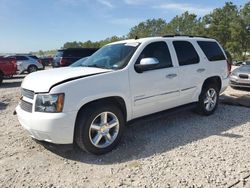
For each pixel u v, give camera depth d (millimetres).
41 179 3756
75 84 4180
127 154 4492
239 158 4273
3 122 6359
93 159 4340
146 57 5113
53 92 4059
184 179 3688
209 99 6570
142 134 5387
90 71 4676
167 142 4965
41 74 4773
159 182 3625
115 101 4754
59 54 16906
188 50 6047
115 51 5355
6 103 8531
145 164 4133
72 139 4215
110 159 4336
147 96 5070
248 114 6797
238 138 5137
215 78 6648
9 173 3918
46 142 4582
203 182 3607
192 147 4727
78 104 4164
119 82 4637
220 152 4504
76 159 4348
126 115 4840
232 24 51250
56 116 4023
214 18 54250
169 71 5438
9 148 4770
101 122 4473
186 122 6113
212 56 6633
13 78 19062
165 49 5559
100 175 3846
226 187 3488
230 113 6879
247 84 10234
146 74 5020
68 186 3582
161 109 5461
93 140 4383
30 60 22750
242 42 50438
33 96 4277
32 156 4457
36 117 4121
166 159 4285
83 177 3797
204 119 6340
